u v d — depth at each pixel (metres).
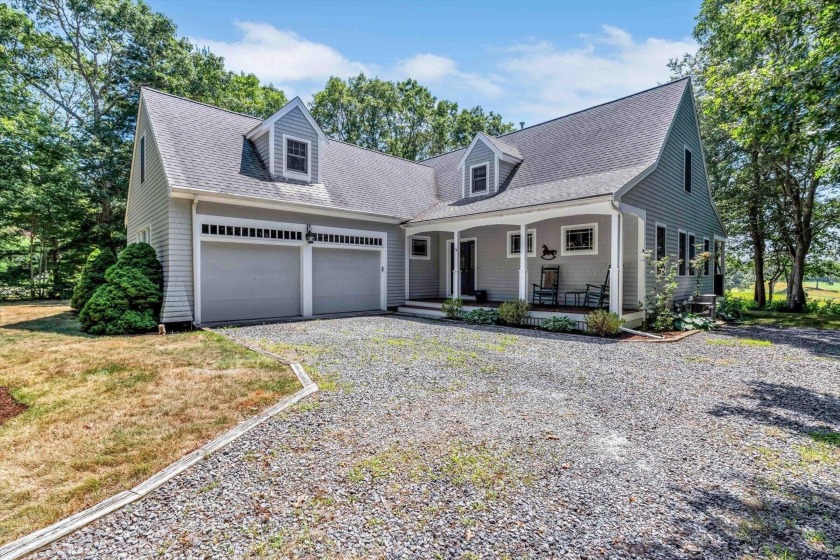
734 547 2.09
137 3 20.03
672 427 3.64
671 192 11.39
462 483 2.68
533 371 5.50
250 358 5.94
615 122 12.05
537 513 2.36
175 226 8.99
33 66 19.23
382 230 12.94
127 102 19.61
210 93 23.22
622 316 8.85
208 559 1.98
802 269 15.44
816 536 2.18
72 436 3.34
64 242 19.00
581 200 8.63
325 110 28.56
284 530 2.21
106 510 2.35
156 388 4.55
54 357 5.99
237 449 3.13
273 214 10.47
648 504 2.46
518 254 12.59
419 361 5.97
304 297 11.12
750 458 3.07
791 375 5.43
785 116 6.53
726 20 13.98
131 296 8.50
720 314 12.18
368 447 3.18
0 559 1.93
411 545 2.09
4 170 15.70
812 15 7.38
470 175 13.34
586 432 3.51
